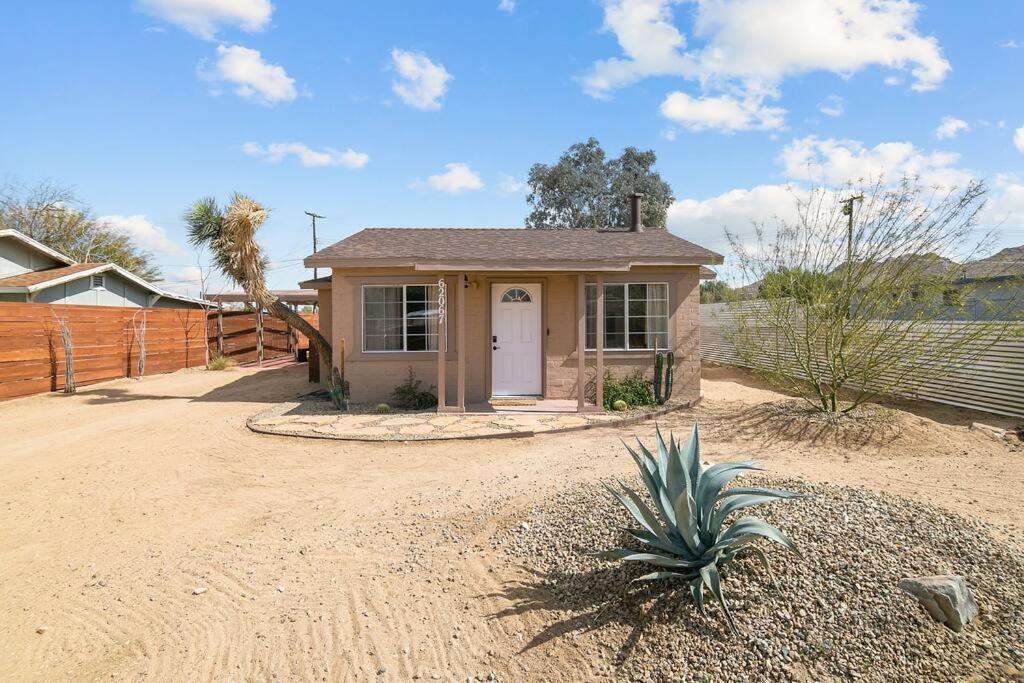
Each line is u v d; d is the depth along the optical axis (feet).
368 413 34.99
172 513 19.10
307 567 15.07
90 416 35.96
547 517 16.37
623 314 39.01
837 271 30.68
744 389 46.55
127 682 10.67
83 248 98.37
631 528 14.16
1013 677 9.91
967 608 11.33
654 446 25.95
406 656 11.32
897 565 12.25
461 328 34.35
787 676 9.82
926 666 10.06
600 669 10.57
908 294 28.86
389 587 13.92
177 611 13.09
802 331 34.71
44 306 45.29
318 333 46.29
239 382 52.80
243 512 19.10
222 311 71.67
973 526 14.89
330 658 11.29
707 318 69.21
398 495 20.18
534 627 11.96
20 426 33.06
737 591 11.60
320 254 37.42
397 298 38.50
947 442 26.23
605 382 37.78
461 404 34.47
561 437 28.84
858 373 31.07
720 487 12.59
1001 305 27.73
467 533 16.49
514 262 33.58
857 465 23.02
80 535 17.39
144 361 57.11
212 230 44.73
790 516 13.88
